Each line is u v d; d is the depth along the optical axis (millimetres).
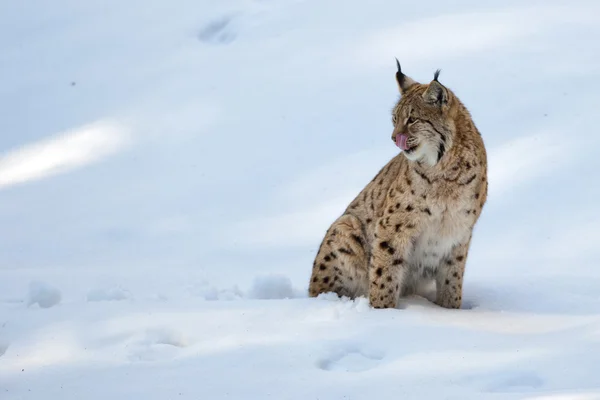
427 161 17125
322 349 14438
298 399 12602
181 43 39781
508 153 27391
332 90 33375
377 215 18141
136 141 32500
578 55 32844
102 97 36250
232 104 33750
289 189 27766
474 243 23516
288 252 23797
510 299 17922
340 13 39469
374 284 17719
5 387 13570
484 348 14242
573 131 28031
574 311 16688
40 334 15836
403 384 12953
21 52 41312
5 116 35750
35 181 30703
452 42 35250
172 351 14906
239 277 21469
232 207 27172
